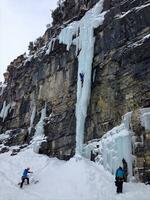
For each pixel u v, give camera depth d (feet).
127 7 77.46
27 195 60.29
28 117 111.24
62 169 74.13
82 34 90.33
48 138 94.32
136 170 58.90
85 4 100.73
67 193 60.95
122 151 61.52
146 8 70.74
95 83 80.48
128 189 54.95
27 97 115.44
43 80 106.93
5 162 88.94
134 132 61.62
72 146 84.07
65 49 98.02
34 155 92.07
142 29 70.54
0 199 55.83
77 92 84.69
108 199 51.47
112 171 63.67
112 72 75.46
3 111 127.54
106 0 87.15
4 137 116.57
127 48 71.97
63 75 96.68
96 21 83.97
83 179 64.08
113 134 67.72
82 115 80.53
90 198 53.93
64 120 90.53
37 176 74.02
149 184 56.54
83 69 84.53
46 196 59.52
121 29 75.46
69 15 108.37
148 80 65.16
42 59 110.52
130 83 69.36
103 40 80.59
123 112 69.41
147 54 66.90
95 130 76.84
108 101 74.90
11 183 71.05
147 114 60.18
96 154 72.49
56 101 97.04
